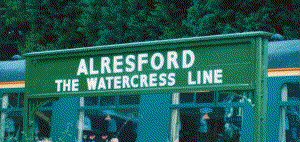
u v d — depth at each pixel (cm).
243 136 977
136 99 1121
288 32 1638
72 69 453
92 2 2156
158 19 1939
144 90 418
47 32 2398
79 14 2362
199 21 1747
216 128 1015
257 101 376
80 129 1200
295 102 930
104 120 1167
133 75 424
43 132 1253
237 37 384
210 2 1731
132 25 1988
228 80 388
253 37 380
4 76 1352
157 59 416
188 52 404
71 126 1209
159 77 414
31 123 476
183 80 404
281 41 979
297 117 923
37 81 470
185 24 1792
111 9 2061
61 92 457
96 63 441
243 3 1706
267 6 1681
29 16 2420
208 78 396
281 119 945
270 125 952
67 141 1212
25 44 2483
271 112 954
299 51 949
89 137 1187
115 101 1155
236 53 387
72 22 2348
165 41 409
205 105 1027
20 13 2516
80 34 2344
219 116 1013
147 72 419
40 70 470
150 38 1986
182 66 405
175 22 1922
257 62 378
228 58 389
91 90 442
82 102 1205
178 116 1062
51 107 1250
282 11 1681
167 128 1068
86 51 443
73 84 452
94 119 1183
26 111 476
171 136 1064
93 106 1187
